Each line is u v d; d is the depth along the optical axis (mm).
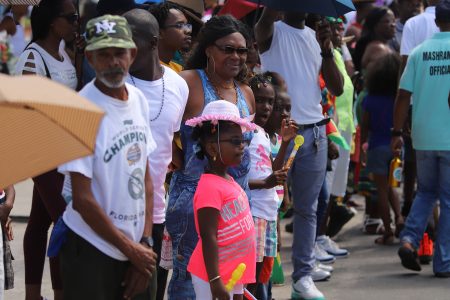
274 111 8047
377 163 11406
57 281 7266
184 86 6516
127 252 5219
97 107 4195
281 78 8359
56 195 6926
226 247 6062
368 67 11617
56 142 4461
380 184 11438
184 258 6582
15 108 4289
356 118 12281
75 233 5285
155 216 6375
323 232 10852
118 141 5207
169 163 6469
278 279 8406
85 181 5086
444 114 9812
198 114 6809
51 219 7469
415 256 9789
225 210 6043
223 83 6934
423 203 9953
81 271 5289
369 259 10797
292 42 8977
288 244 11484
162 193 6410
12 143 4480
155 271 5676
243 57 6875
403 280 9789
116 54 5145
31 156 4539
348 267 10398
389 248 11375
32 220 7457
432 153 9852
